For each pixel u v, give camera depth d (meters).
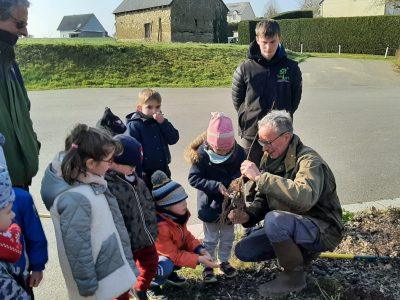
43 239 2.74
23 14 2.84
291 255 3.33
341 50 35.12
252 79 4.46
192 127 10.05
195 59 21.80
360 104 13.95
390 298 3.35
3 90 2.88
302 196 3.18
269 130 3.34
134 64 20.34
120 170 3.01
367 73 22.69
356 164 7.38
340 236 3.47
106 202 2.69
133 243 3.09
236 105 4.70
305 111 12.65
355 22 34.00
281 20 38.16
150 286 3.54
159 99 4.30
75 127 2.61
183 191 3.44
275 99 4.43
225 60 22.28
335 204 3.44
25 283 2.61
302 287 3.45
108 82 18.52
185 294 3.56
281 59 4.46
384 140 9.07
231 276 3.76
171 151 8.04
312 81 20.25
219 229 3.82
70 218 2.51
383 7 44.00
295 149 3.41
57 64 19.58
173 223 3.45
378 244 4.18
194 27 41.00
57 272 4.03
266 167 3.59
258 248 3.60
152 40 41.62
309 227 3.32
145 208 3.14
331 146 8.59
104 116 3.66
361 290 3.46
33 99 14.66
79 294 2.69
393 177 6.68
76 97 15.02
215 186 3.57
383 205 5.36
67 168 2.54
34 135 3.17
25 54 19.75
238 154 3.70
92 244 2.62
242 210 3.54
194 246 3.57
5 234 2.37
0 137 2.56
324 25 35.62
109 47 20.92
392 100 14.88
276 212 3.36
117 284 2.71
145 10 42.00
